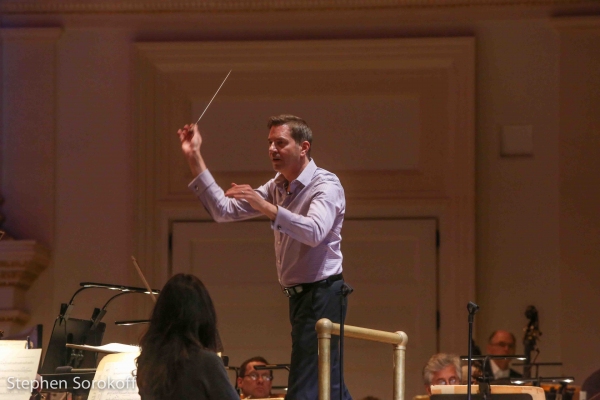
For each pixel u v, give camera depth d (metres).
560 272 18.48
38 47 19.59
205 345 7.92
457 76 18.97
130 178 19.22
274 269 19.09
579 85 18.86
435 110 19.08
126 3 19.50
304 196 9.02
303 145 9.15
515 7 19.09
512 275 18.59
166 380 7.58
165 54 19.30
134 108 19.30
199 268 19.11
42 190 19.30
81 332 10.72
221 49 19.22
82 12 19.61
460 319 18.44
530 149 18.88
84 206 19.22
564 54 18.91
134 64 19.36
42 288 18.98
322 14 19.33
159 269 19.06
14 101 19.52
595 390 13.58
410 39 18.97
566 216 18.61
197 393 7.59
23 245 18.23
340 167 19.16
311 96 19.30
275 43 19.12
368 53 19.06
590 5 19.00
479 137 18.95
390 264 18.84
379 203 18.95
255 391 14.72
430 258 18.77
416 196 18.89
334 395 8.73
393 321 18.70
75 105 19.47
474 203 18.67
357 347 18.66
